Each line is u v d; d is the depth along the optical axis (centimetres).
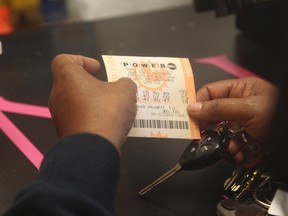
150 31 131
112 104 57
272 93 60
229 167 77
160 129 67
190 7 147
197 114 68
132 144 82
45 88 101
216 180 74
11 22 145
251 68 111
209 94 74
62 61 64
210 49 121
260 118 65
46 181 48
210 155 66
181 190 72
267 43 117
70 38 126
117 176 52
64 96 59
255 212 64
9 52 117
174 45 123
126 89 60
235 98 70
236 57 116
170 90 69
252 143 67
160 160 78
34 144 83
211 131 69
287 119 46
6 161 78
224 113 67
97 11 151
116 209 67
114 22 137
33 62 113
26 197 46
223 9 113
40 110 93
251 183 68
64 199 45
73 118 56
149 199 70
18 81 104
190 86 70
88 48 120
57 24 136
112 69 68
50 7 149
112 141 54
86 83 60
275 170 60
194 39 126
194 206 69
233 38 127
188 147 68
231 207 66
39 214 45
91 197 48
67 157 50
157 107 68
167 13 143
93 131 54
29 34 127
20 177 74
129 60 70
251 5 110
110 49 119
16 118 90
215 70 109
